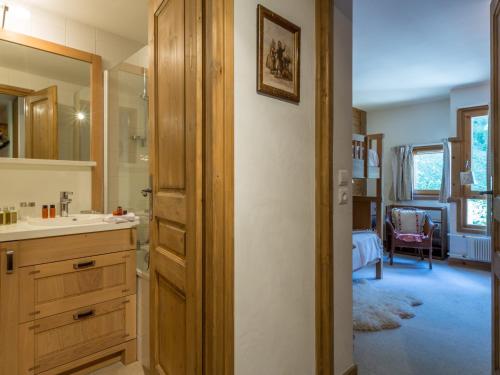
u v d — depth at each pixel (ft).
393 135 18.37
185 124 3.98
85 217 7.39
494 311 5.24
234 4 3.69
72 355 5.87
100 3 7.39
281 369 4.34
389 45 10.27
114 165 8.25
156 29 4.98
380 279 12.50
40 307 5.52
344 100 5.36
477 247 14.20
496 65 5.03
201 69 3.63
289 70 4.38
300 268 4.63
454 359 6.57
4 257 5.13
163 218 4.68
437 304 9.77
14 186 7.18
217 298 3.52
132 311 6.64
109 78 8.46
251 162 3.89
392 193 18.03
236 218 3.72
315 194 4.86
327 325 4.83
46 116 7.64
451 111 15.11
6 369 5.15
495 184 5.09
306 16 4.68
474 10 8.20
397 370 6.15
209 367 3.63
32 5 7.43
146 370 6.25
